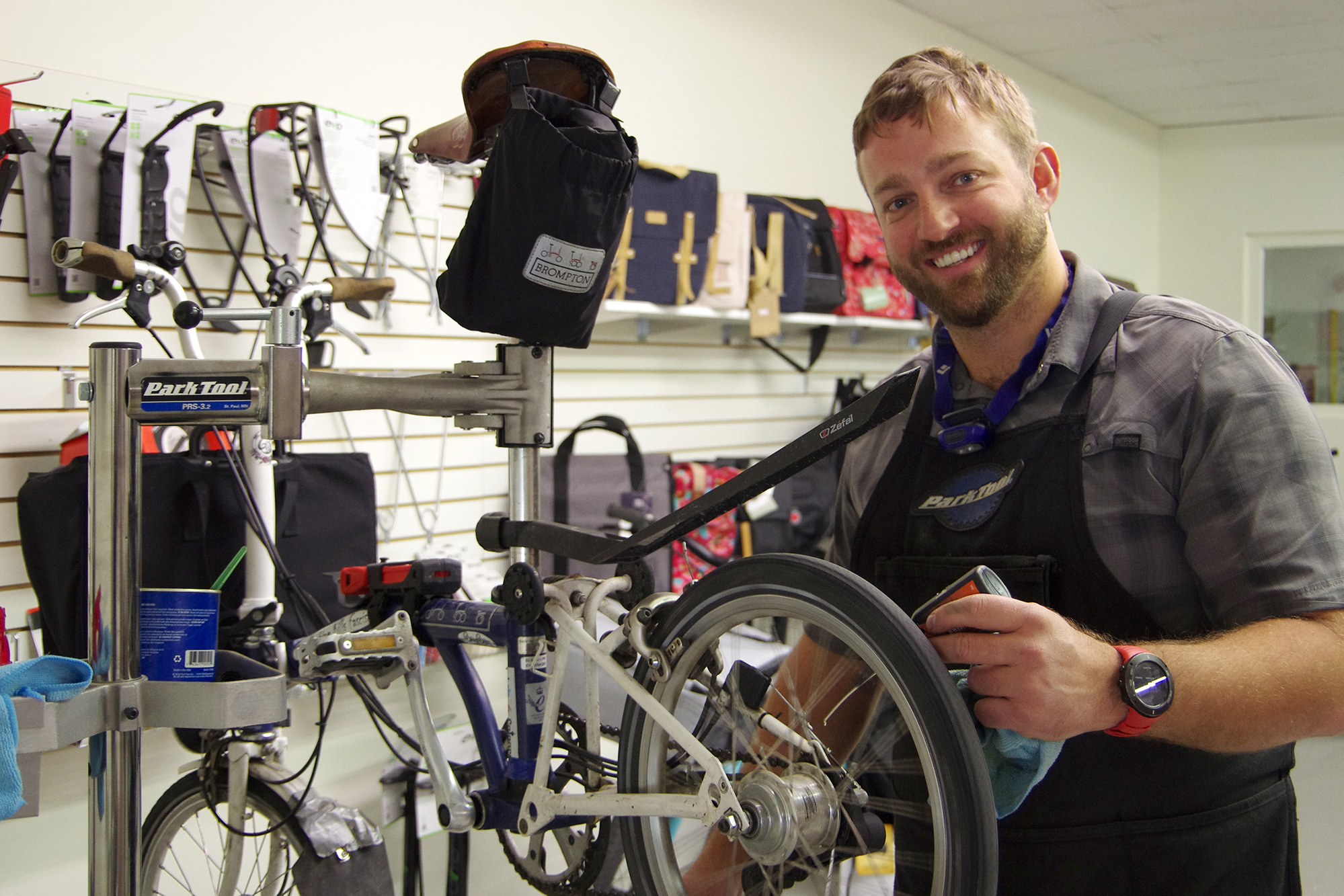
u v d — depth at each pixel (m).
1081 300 1.22
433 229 2.75
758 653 1.16
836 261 3.69
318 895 1.63
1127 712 0.90
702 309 3.27
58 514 1.72
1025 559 1.16
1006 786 1.01
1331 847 3.10
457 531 2.86
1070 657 0.88
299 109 2.38
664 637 1.11
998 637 0.89
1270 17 4.80
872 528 1.35
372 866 1.69
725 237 3.34
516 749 1.32
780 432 4.05
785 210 3.52
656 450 3.54
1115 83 5.86
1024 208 1.19
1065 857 1.13
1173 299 1.21
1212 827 1.13
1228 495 1.05
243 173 2.25
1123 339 1.18
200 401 1.17
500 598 1.30
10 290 2.01
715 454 3.77
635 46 3.39
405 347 2.70
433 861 2.49
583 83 1.26
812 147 4.14
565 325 1.26
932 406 1.35
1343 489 6.57
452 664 1.44
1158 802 1.13
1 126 1.83
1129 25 4.90
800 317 3.57
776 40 3.95
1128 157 6.61
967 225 1.19
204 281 2.30
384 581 1.46
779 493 3.51
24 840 1.98
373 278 2.37
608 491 3.07
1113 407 1.15
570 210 1.16
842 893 1.06
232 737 1.70
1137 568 1.12
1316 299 6.73
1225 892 1.14
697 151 3.64
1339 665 0.94
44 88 2.07
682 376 3.64
